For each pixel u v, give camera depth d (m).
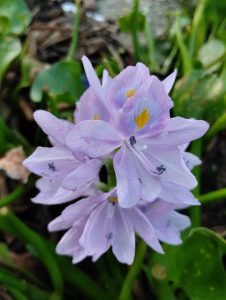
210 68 0.22
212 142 0.21
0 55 0.21
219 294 0.15
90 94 0.13
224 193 0.17
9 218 0.16
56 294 0.17
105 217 0.14
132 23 0.22
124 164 0.12
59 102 0.21
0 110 0.22
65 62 0.19
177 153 0.12
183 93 0.19
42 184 0.14
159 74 0.22
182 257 0.16
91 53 0.24
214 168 0.21
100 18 0.26
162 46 0.24
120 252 0.13
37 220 0.20
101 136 0.12
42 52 0.24
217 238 0.15
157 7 0.26
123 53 0.24
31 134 0.22
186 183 0.12
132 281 0.16
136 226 0.14
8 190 0.20
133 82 0.12
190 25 0.24
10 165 0.18
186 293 0.16
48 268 0.17
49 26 0.25
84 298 0.18
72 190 0.12
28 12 0.23
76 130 0.11
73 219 0.13
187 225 0.15
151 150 0.13
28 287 0.17
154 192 0.12
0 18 0.22
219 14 0.23
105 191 0.14
